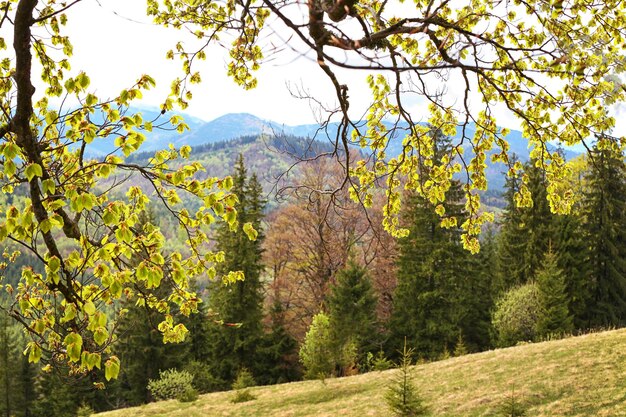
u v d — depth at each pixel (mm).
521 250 40812
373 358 33656
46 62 5184
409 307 35969
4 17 3553
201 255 5559
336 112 4707
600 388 14688
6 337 40812
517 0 4488
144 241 4219
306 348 28656
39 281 4023
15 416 41812
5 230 3508
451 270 35219
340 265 32938
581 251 36031
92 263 3842
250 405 21594
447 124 6145
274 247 39688
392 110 6129
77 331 3672
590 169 35000
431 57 4883
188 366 36750
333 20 2818
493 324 32938
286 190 5355
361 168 6406
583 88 4766
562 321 29125
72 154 4406
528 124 5242
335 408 18812
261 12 4891
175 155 4359
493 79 5160
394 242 35125
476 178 6176
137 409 24641
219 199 4289
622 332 20000
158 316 35500
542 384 15938
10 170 3463
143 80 3920
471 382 17969
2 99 4852
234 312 34469
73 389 35562
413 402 15477
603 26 4922
